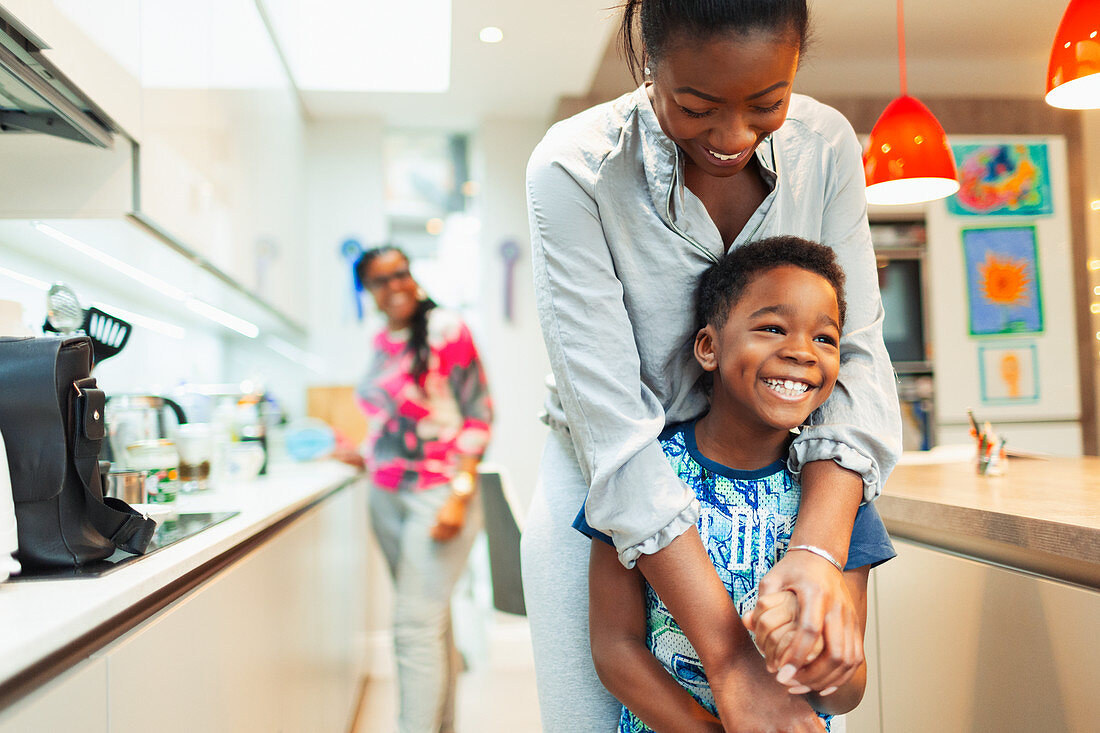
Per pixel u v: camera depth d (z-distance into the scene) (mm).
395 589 2518
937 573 1286
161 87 1638
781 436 849
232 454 2207
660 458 778
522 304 3607
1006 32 3533
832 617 645
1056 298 3775
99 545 897
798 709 668
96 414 911
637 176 834
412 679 2379
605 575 841
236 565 1204
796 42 647
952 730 1243
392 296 2508
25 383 856
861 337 875
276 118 2855
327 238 3607
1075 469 1867
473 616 3566
